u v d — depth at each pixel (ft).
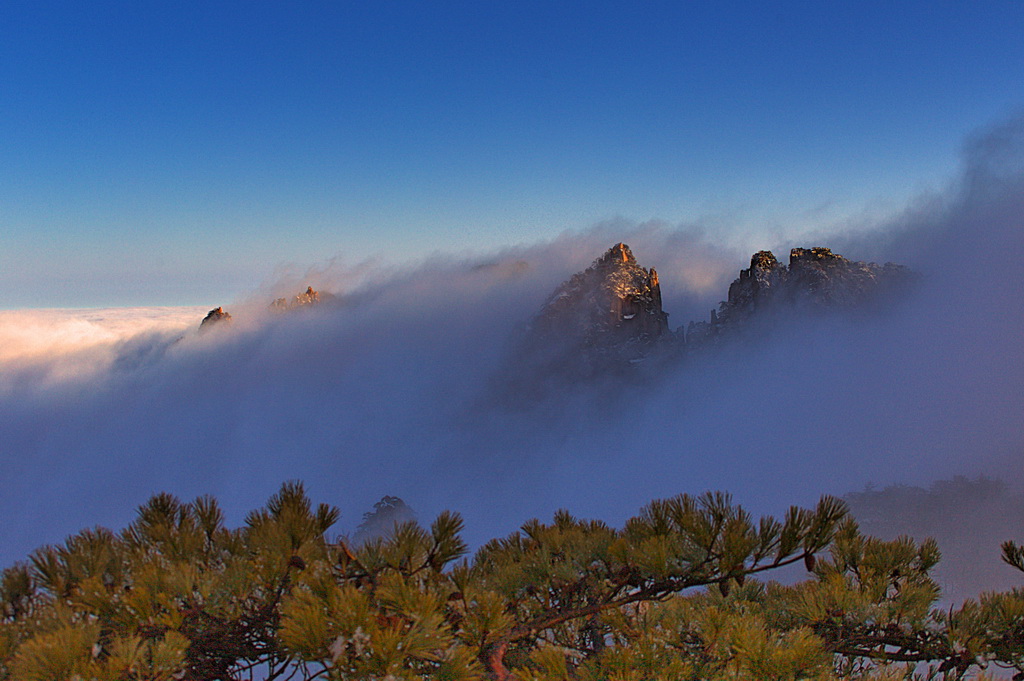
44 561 11.89
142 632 10.83
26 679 9.06
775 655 12.26
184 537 13.16
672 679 12.25
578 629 15.20
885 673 13.03
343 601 9.98
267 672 11.98
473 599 12.11
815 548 12.16
